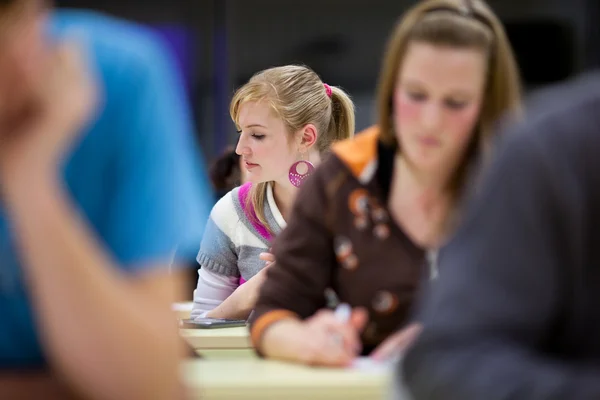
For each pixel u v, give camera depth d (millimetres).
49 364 1729
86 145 1684
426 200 2361
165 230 1715
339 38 8359
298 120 3789
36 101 1557
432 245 2371
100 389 1599
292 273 2453
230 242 3941
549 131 1323
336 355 2160
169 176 1734
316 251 2459
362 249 2412
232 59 8359
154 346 1617
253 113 3785
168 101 1777
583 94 1371
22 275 1688
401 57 2275
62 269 1538
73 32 1718
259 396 1945
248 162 3824
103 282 1576
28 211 1535
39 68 1546
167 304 1714
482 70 2225
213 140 8352
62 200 1566
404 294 2393
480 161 2221
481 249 1309
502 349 1257
